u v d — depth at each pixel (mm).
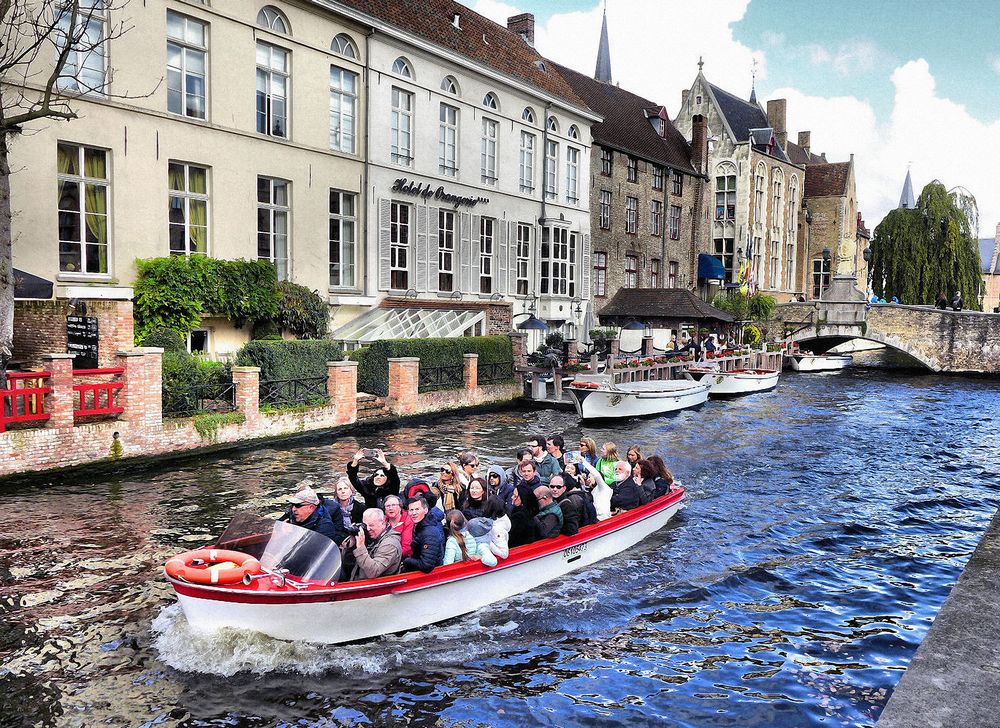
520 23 36812
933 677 4488
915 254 47344
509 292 30453
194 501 11977
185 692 6656
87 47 16312
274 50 20906
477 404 23281
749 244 51781
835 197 64188
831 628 8461
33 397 13172
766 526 12031
